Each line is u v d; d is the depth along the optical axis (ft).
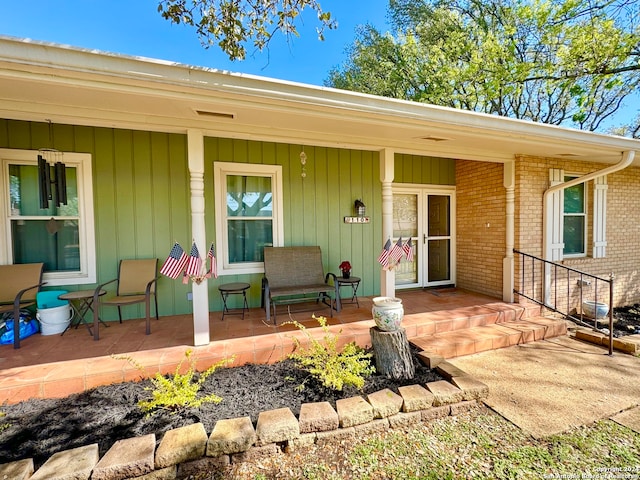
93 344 10.78
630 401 8.77
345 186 17.19
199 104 8.70
